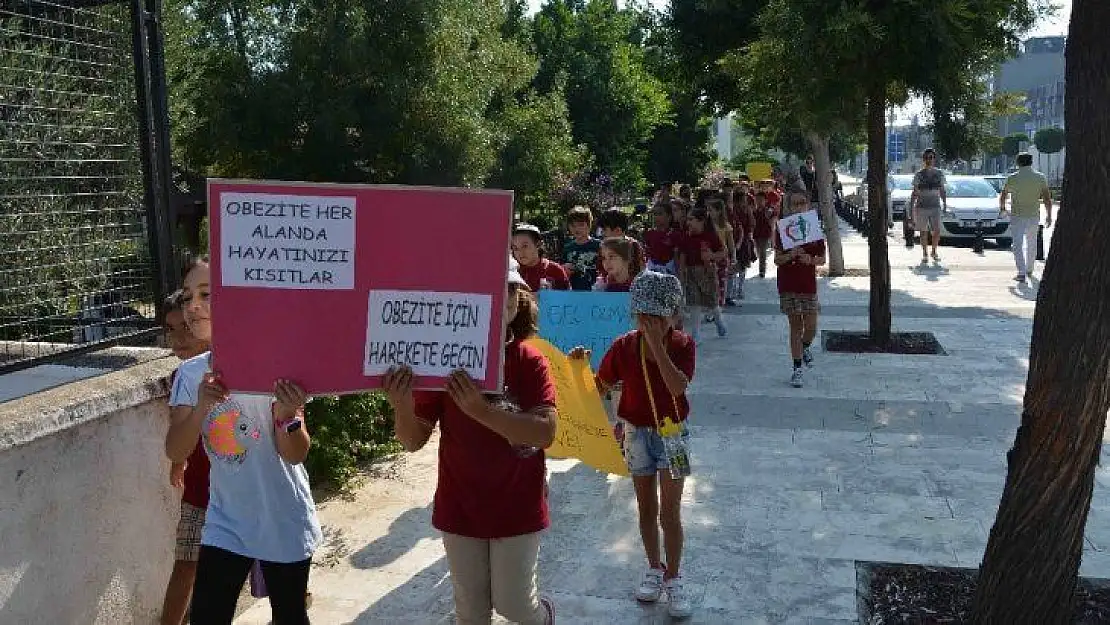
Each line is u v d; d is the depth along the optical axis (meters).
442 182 16.69
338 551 5.72
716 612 4.93
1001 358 10.50
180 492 4.75
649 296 4.63
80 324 5.01
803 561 5.48
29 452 3.89
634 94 34.44
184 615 4.38
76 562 4.12
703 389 9.39
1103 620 4.66
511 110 20.45
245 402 3.70
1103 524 5.86
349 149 16.42
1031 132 79.75
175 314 4.15
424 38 16.22
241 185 3.29
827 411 8.53
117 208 5.00
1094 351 4.05
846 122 11.06
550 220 23.45
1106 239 3.97
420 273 3.37
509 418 3.48
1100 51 3.94
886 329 11.27
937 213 18.62
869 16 9.38
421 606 5.06
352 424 7.23
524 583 3.77
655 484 4.97
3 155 4.88
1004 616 4.29
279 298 3.34
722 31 15.73
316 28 15.79
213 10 16.00
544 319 6.66
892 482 6.70
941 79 9.98
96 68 4.99
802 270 9.36
